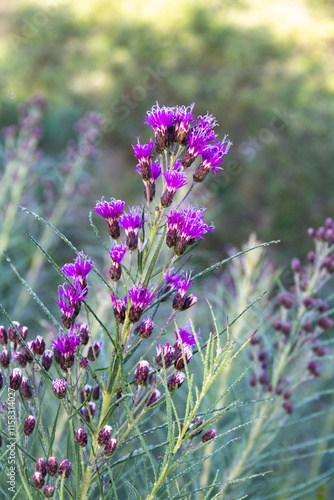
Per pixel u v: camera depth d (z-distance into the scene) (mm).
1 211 1131
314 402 1026
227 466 655
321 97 2793
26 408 396
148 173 393
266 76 2881
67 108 2389
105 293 705
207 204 1702
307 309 618
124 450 627
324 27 3311
